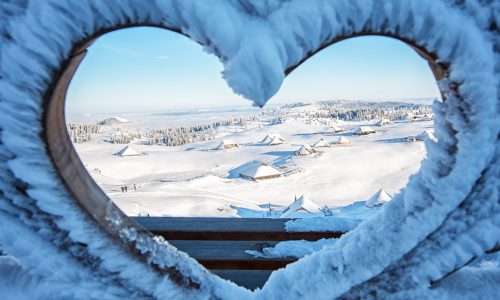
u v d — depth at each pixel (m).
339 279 2.69
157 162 127.56
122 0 2.05
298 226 4.85
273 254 4.36
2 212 2.42
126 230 2.70
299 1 2.05
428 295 2.66
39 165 2.33
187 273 2.77
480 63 2.20
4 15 2.09
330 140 161.00
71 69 2.31
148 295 2.63
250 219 5.22
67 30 2.10
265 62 1.98
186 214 51.19
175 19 2.04
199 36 2.03
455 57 2.22
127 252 2.61
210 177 90.38
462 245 2.54
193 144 186.50
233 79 2.00
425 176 2.50
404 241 2.56
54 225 2.48
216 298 2.77
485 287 2.86
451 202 2.44
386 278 2.69
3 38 2.11
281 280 2.86
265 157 127.00
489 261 3.46
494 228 2.48
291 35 2.03
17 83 2.14
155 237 2.84
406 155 113.12
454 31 2.17
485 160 2.37
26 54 2.10
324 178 90.56
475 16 2.20
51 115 2.33
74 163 2.70
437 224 2.48
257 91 2.01
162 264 2.68
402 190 2.77
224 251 4.49
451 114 2.37
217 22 1.96
